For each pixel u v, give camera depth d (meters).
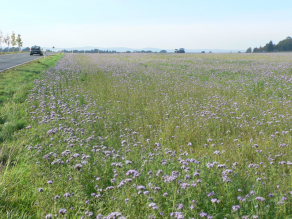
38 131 9.12
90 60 45.69
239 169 6.61
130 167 6.41
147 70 29.69
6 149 7.32
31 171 6.18
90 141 8.15
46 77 22.19
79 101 13.86
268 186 5.66
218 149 8.32
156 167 6.61
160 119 11.35
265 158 7.33
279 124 10.05
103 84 19.61
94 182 5.91
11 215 4.49
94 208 4.93
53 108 11.93
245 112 12.27
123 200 5.01
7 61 36.69
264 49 172.12
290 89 16.84
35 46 57.78
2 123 10.04
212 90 17.66
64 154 6.80
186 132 9.68
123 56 62.66
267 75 22.84
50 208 4.81
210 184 5.71
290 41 164.75
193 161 6.22
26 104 12.80
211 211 4.88
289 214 4.89
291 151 7.60
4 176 5.55
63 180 5.81
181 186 5.20
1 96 13.90
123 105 13.55
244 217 4.46
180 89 17.92
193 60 46.81
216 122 10.59
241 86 18.70
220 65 35.88
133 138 9.05
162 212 4.66
